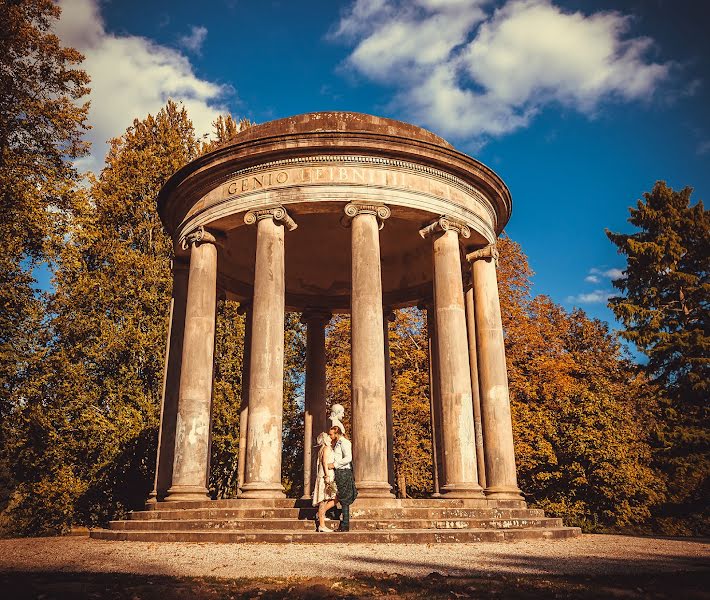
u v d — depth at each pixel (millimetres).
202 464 23250
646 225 50250
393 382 48062
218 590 9281
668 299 49406
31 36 34844
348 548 15242
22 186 34781
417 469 45344
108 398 41344
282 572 11164
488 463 25281
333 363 50156
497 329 27016
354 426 21156
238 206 24922
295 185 24266
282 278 23734
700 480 43344
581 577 10602
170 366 27781
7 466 41625
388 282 35500
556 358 50094
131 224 47562
